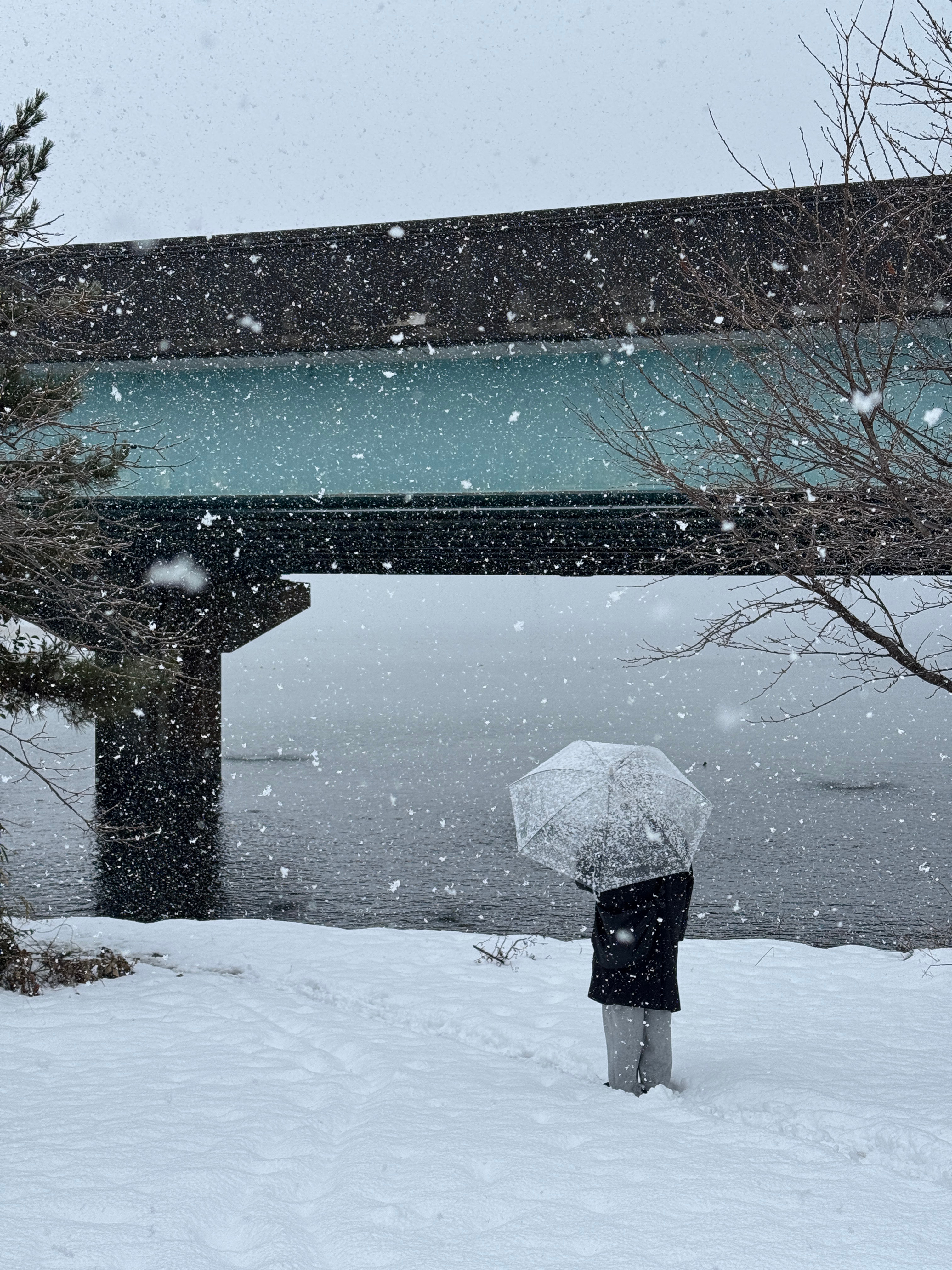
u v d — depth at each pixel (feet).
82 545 29.76
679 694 279.28
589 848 15.98
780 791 109.81
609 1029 16.26
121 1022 21.16
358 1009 22.76
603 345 54.85
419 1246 10.64
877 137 22.00
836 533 22.74
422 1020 21.39
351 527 71.56
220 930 32.81
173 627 86.69
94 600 32.76
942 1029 20.22
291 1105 15.42
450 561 87.66
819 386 25.40
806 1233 10.89
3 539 28.04
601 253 51.47
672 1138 13.83
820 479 27.07
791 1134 14.32
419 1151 13.23
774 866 73.26
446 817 93.35
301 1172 12.75
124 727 88.99
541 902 62.90
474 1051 18.93
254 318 60.95
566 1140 13.70
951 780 117.19
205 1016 21.62
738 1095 15.71
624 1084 16.21
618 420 55.26
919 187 22.62
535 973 25.90
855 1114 14.52
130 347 62.23
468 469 62.34
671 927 16.10
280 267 60.34
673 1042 19.39
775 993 23.80
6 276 30.96
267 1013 21.88
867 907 61.31
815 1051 18.43
